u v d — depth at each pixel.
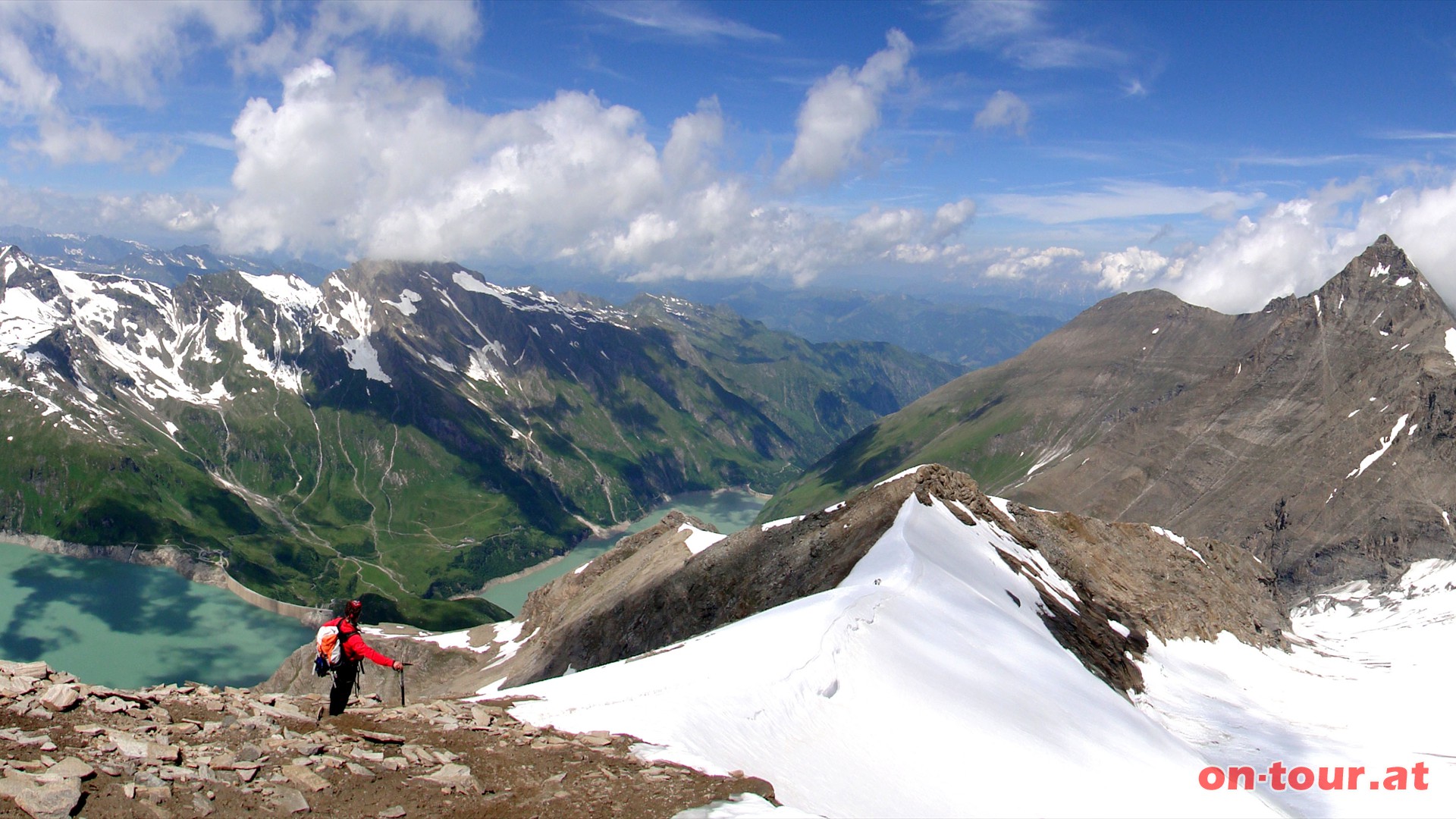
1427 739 96.06
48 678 22.30
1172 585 141.00
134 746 19.33
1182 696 96.50
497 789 21.92
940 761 35.03
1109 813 36.62
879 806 28.88
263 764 20.36
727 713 31.72
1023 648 64.06
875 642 46.31
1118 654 97.56
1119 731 55.16
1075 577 125.38
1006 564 106.00
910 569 72.88
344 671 25.67
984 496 130.50
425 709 27.80
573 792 22.20
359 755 22.16
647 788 23.11
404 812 19.61
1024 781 36.19
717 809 21.98
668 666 38.25
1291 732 90.94
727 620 114.12
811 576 103.25
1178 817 39.88
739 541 130.12
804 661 38.81
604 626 137.12
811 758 30.92
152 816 16.86
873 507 118.44
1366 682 122.12
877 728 36.06
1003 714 44.47
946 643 54.62
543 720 28.72
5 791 16.05
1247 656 128.75
